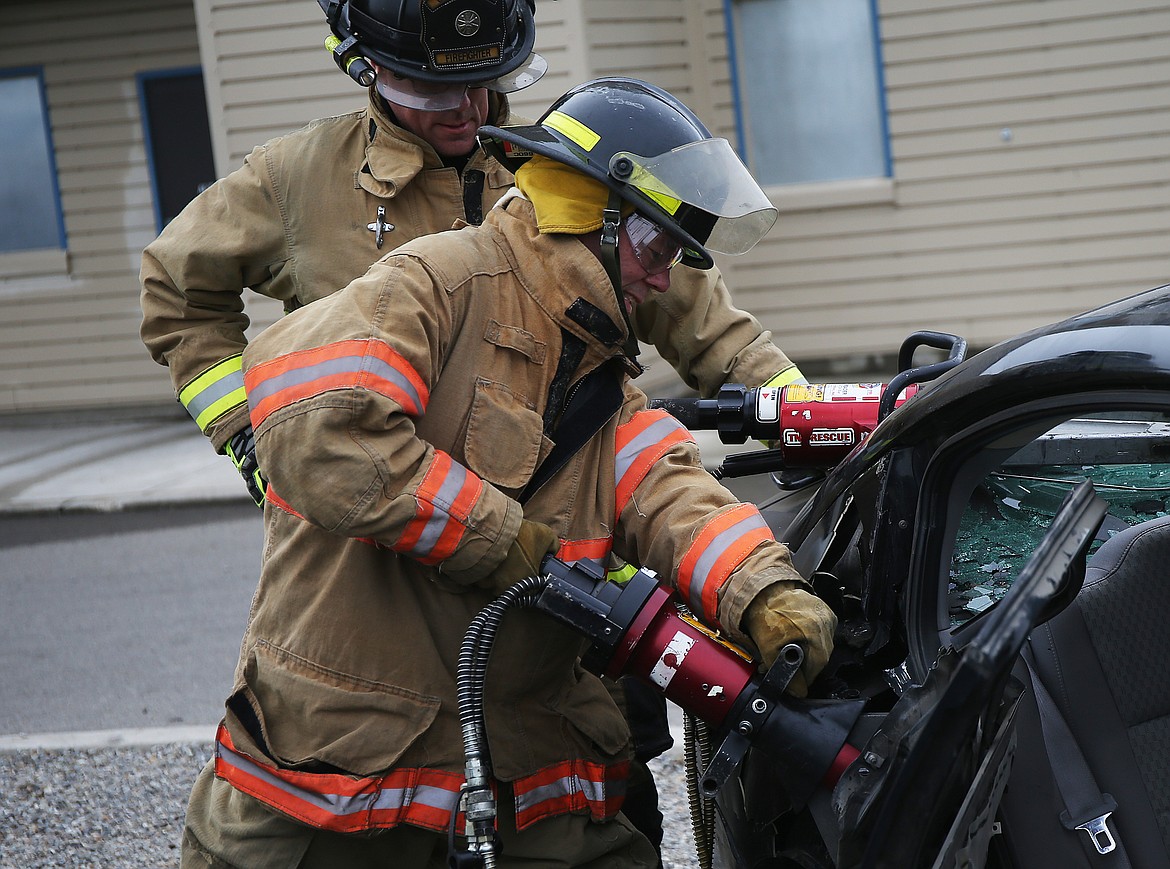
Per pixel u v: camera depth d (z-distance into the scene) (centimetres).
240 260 317
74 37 1308
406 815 245
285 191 314
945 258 1162
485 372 239
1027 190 1134
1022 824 221
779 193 1187
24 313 1352
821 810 221
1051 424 220
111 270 1337
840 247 1184
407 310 228
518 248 243
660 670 229
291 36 1087
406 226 311
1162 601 233
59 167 1330
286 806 244
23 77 1322
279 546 257
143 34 1299
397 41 290
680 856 401
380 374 222
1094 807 220
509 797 252
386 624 244
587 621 229
